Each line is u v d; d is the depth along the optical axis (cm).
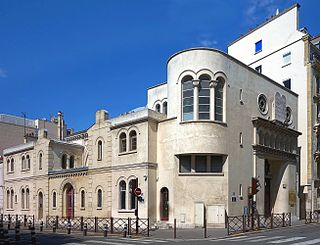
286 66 4403
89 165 3478
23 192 4453
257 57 4781
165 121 2964
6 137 5666
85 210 3459
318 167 4291
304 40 4247
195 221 2702
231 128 2928
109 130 3306
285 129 3612
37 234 2536
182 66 2903
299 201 3981
